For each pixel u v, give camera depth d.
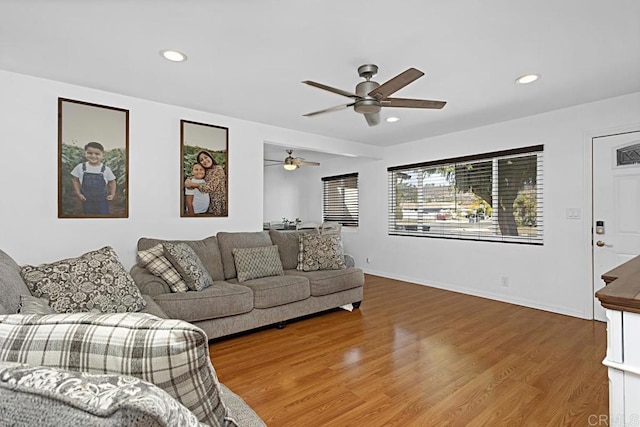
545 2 1.80
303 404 2.00
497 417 1.86
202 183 3.76
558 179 3.74
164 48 2.33
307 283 3.51
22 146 2.79
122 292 2.22
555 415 1.87
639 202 3.23
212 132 3.84
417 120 4.11
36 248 2.85
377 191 5.96
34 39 2.21
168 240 3.50
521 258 4.07
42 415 0.49
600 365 2.47
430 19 1.97
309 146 4.76
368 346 2.84
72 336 0.67
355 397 2.07
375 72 2.63
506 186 4.24
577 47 2.30
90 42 2.25
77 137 3.03
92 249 3.11
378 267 5.94
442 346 2.83
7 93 2.73
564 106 3.60
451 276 4.83
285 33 2.12
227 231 3.96
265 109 3.68
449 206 4.89
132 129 3.31
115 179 3.22
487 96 3.27
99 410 0.47
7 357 0.66
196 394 0.69
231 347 2.84
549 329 3.22
